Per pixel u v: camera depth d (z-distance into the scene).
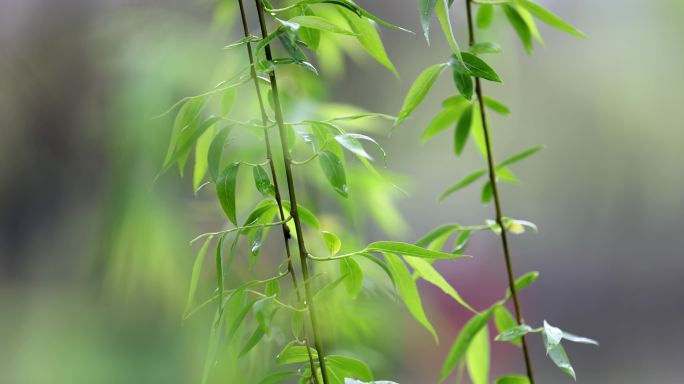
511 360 3.47
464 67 1.29
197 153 1.34
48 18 2.40
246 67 1.26
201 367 1.56
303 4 1.30
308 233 1.58
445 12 1.28
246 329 1.46
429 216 3.54
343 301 1.53
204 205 1.61
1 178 2.46
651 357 3.87
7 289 2.22
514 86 3.14
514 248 4.03
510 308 3.14
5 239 2.45
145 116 1.53
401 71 2.97
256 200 1.62
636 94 3.18
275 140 1.51
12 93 2.39
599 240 3.94
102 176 1.69
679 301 4.00
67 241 2.12
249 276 1.58
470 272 3.15
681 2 2.76
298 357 1.32
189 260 1.58
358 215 1.63
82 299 1.68
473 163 3.43
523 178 3.77
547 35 3.33
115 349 1.60
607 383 3.75
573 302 3.99
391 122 2.99
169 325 1.59
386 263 1.34
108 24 1.71
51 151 2.40
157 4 1.68
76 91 2.29
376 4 3.00
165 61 1.55
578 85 3.27
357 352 1.57
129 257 1.57
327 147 1.33
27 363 1.67
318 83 1.64
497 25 1.51
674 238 3.90
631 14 3.02
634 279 4.01
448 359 1.44
